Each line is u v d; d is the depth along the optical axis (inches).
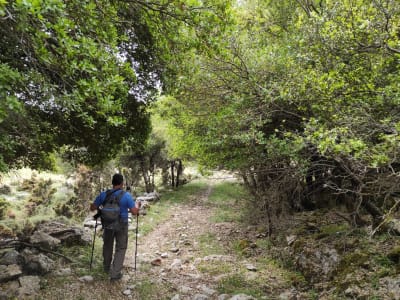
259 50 270.8
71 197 544.7
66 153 330.6
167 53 213.9
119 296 199.0
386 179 162.1
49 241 266.8
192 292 212.2
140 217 504.7
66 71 128.9
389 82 168.7
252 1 366.9
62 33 111.0
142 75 265.7
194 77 259.0
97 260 263.4
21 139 175.5
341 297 182.5
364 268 193.5
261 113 244.8
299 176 241.4
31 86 136.0
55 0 99.0
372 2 154.8
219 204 653.3
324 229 283.3
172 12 170.2
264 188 327.6
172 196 775.1
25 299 176.7
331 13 172.7
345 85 163.6
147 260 281.3
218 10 178.2
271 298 205.3
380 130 143.6
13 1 103.7
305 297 203.8
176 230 431.5
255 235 370.0
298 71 198.7
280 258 281.0
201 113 299.7
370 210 227.6
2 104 94.7
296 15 306.8
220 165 303.7
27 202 525.7
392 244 206.5
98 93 129.0
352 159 142.1
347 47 165.8
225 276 243.6
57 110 170.9
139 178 804.6
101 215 223.9
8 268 201.2
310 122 162.1
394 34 148.9
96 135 280.1
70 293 193.3
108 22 166.7
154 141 724.7
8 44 132.6
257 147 247.0
